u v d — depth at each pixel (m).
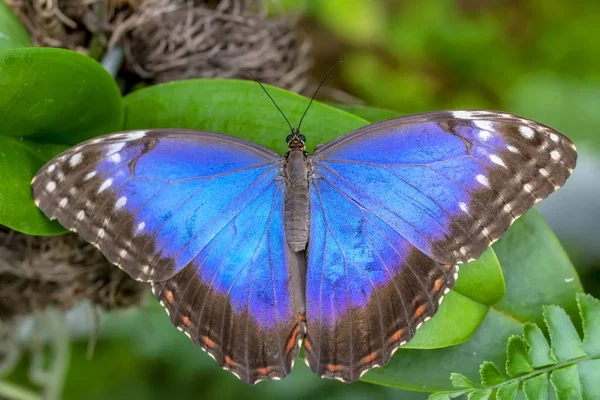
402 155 0.59
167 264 0.59
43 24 0.61
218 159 0.60
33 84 0.59
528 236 0.60
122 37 0.62
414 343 0.59
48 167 0.58
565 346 0.59
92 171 0.59
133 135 0.59
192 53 0.62
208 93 0.61
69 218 0.59
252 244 0.60
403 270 0.59
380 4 0.73
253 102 0.60
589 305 0.59
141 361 0.74
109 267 0.62
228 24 0.63
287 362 0.59
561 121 0.71
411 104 0.73
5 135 0.60
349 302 0.59
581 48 0.73
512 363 0.59
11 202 0.59
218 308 0.60
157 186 0.59
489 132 0.58
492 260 0.59
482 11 0.74
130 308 0.64
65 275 0.62
